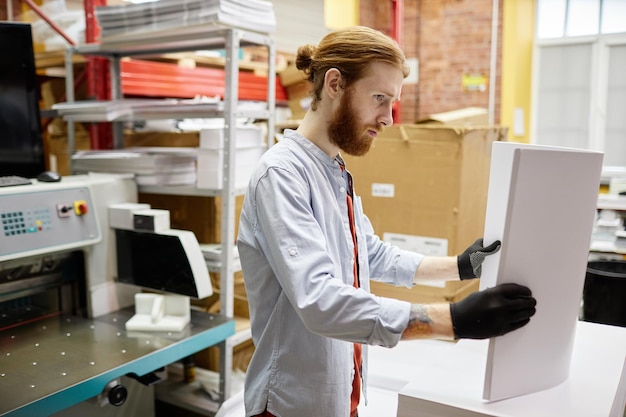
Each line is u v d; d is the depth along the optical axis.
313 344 1.18
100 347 1.73
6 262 1.73
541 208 0.97
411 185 2.07
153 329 1.87
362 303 1.00
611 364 1.24
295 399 1.20
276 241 1.07
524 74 5.07
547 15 5.02
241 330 2.23
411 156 2.06
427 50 5.32
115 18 2.21
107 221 2.01
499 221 1.02
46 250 1.76
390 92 1.13
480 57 5.09
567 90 5.04
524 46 5.02
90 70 2.64
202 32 2.06
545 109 5.16
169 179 2.22
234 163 2.06
